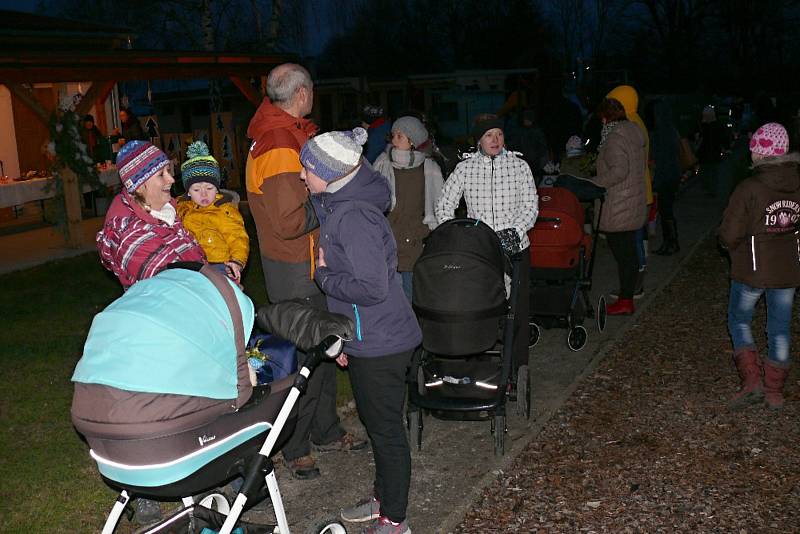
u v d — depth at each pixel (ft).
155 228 11.86
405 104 88.79
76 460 15.46
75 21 59.72
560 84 63.82
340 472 15.31
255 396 10.43
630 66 175.22
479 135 17.31
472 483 14.87
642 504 13.83
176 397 9.29
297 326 10.91
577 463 15.44
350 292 11.56
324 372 15.03
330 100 89.04
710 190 50.49
